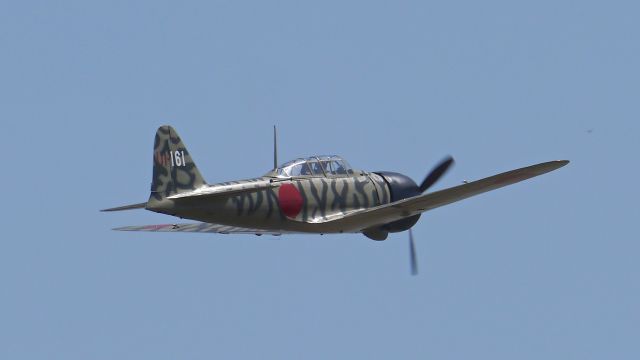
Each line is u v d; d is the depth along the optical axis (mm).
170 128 79438
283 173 86625
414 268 96000
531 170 81750
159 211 79000
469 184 81625
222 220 82625
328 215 88188
